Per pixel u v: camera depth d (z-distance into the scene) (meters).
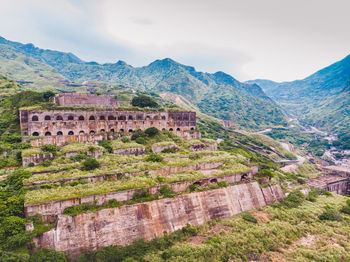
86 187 38.91
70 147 53.94
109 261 31.88
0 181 38.72
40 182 38.09
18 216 32.09
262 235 41.38
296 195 61.56
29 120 58.53
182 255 34.03
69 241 31.88
